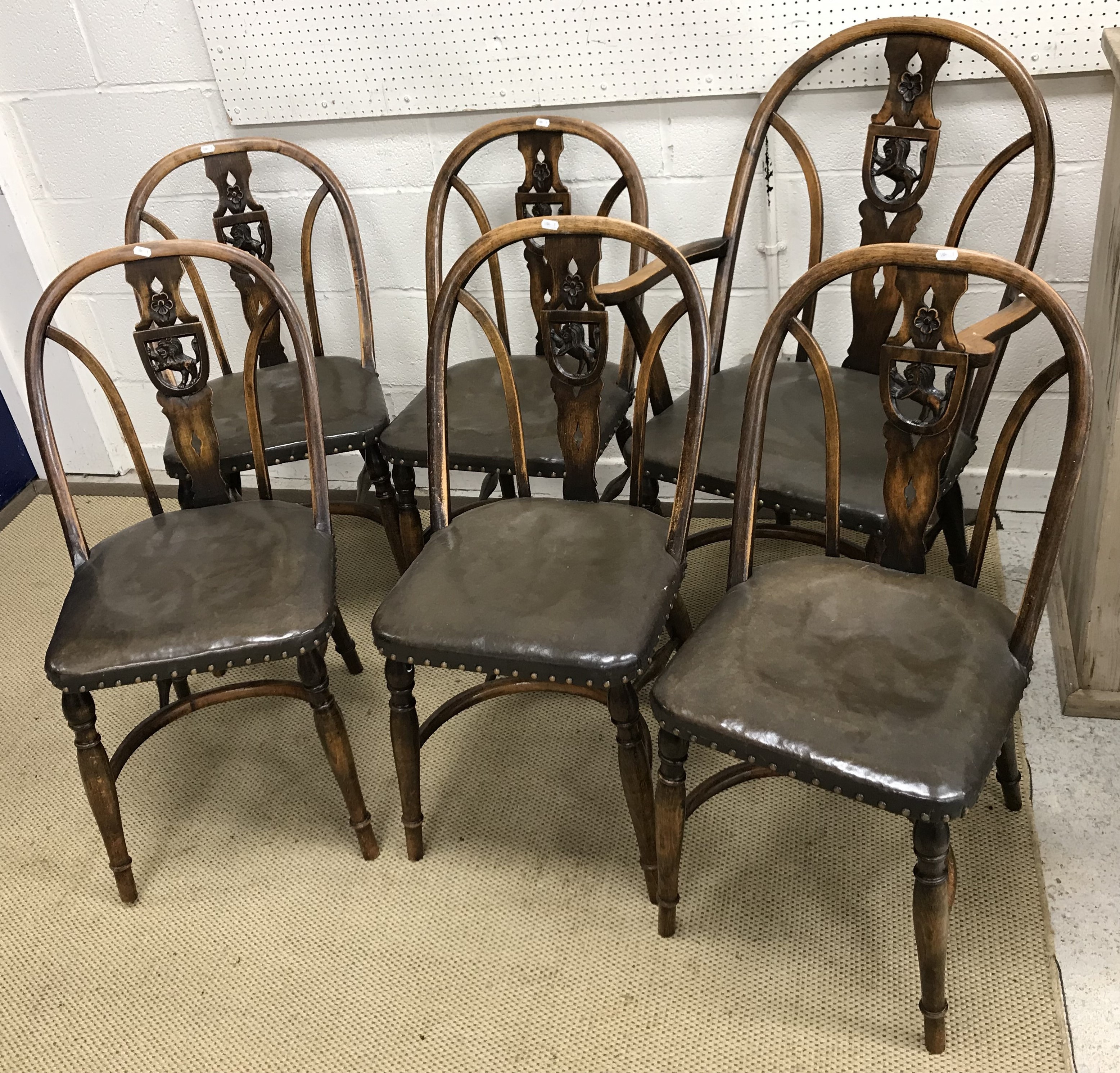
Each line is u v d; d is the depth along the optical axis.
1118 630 1.64
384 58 1.96
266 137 2.08
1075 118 1.76
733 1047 1.35
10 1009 1.50
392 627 1.41
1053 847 1.55
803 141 1.88
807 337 1.35
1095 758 1.67
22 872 1.71
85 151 2.22
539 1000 1.43
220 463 1.78
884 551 1.42
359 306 2.06
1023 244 1.58
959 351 1.25
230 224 2.04
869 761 1.14
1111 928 1.44
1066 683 1.75
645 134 1.95
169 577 1.56
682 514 1.47
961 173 1.86
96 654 1.44
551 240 1.46
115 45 2.08
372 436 1.88
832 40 1.70
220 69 2.04
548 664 1.33
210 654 1.44
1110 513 1.54
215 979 1.51
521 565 1.47
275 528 1.64
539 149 1.87
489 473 1.80
